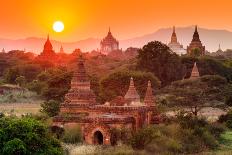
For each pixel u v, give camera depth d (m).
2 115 84.81
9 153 64.19
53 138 71.19
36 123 69.94
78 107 100.31
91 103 102.00
